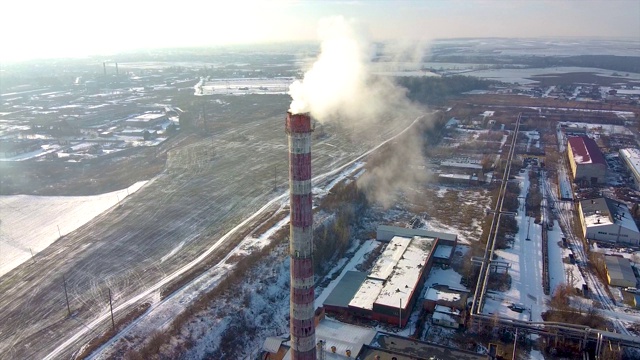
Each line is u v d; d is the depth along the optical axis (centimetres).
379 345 5784
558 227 9594
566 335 6000
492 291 7294
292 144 4494
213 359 5972
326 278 7769
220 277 7319
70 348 5844
